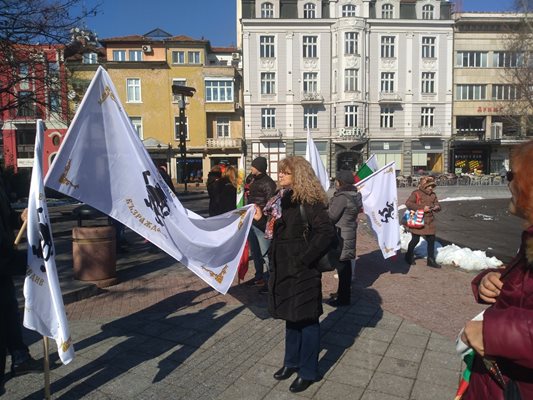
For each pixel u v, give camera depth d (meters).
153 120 41.12
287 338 3.59
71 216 14.12
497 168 44.84
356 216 5.41
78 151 3.56
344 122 41.12
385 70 41.62
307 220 3.36
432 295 5.91
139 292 6.08
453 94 43.12
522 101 28.42
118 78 40.59
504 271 1.58
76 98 15.30
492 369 1.53
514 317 1.39
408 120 42.38
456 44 42.78
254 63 41.25
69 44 13.66
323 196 3.43
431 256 7.70
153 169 4.19
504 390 1.49
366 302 5.61
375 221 6.85
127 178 3.89
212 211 7.88
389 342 4.33
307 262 3.29
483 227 13.22
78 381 3.55
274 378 3.61
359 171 8.98
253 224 5.98
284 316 3.36
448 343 4.30
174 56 41.38
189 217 4.50
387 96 41.75
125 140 3.87
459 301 5.64
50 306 2.95
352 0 41.41
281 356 4.02
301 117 41.97
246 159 42.22
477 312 5.20
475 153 44.94
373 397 3.32
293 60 41.38
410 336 4.48
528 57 26.28
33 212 2.92
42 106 14.91
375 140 42.16
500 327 1.38
